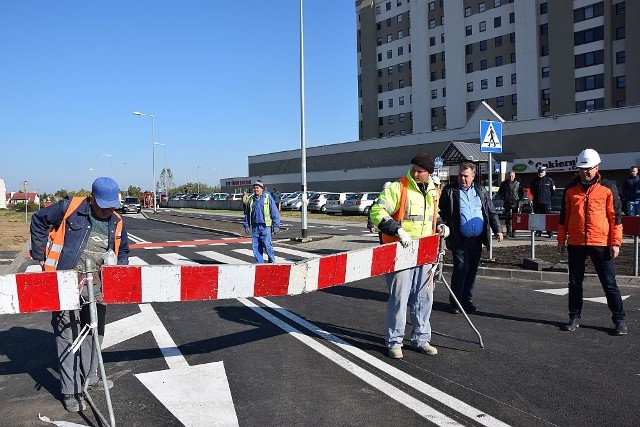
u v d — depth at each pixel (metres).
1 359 5.61
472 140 49.69
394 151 58.81
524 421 3.79
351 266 5.12
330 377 4.77
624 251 12.09
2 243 18.64
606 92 51.94
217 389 4.55
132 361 5.37
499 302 7.78
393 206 5.30
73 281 3.94
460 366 4.99
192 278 4.39
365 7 80.38
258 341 6.00
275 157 79.75
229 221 31.27
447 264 10.83
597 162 6.00
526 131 44.44
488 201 7.25
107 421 3.93
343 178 66.25
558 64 55.16
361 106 83.50
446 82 66.50
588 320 6.61
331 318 7.04
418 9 70.69
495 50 62.00
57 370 5.23
